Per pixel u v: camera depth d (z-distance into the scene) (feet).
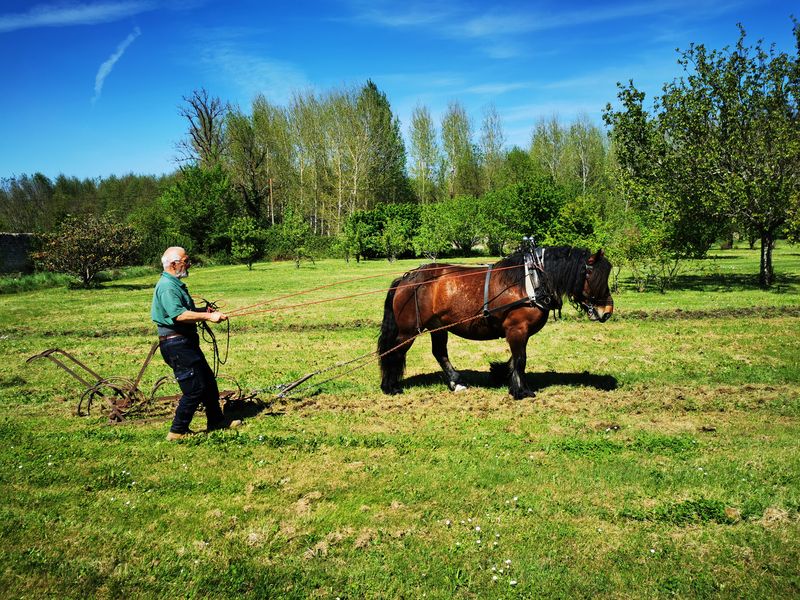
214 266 162.09
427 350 40.78
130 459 20.76
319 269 128.26
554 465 19.43
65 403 29.04
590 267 26.07
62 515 16.63
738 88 71.05
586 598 12.57
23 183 241.14
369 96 227.61
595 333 44.45
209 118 221.87
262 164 227.20
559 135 236.63
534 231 152.35
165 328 22.63
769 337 40.34
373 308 62.85
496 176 244.42
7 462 20.61
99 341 48.42
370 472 19.22
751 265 103.14
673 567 13.53
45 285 104.47
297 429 23.86
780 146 67.97
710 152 71.00
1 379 34.12
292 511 16.69
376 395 28.89
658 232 69.41
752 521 15.53
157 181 268.62
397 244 144.77
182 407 22.70
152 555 14.55
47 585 13.38
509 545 14.61
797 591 12.57
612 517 15.88
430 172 254.88
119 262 102.06
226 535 15.47
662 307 56.80
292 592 12.95
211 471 19.60
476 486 18.01
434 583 13.19
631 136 77.82
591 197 79.71
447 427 23.65
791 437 21.43
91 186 274.16
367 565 13.91
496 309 26.78
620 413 25.07
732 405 25.62
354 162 220.43
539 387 29.60
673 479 18.06
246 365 37.17
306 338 46.55
